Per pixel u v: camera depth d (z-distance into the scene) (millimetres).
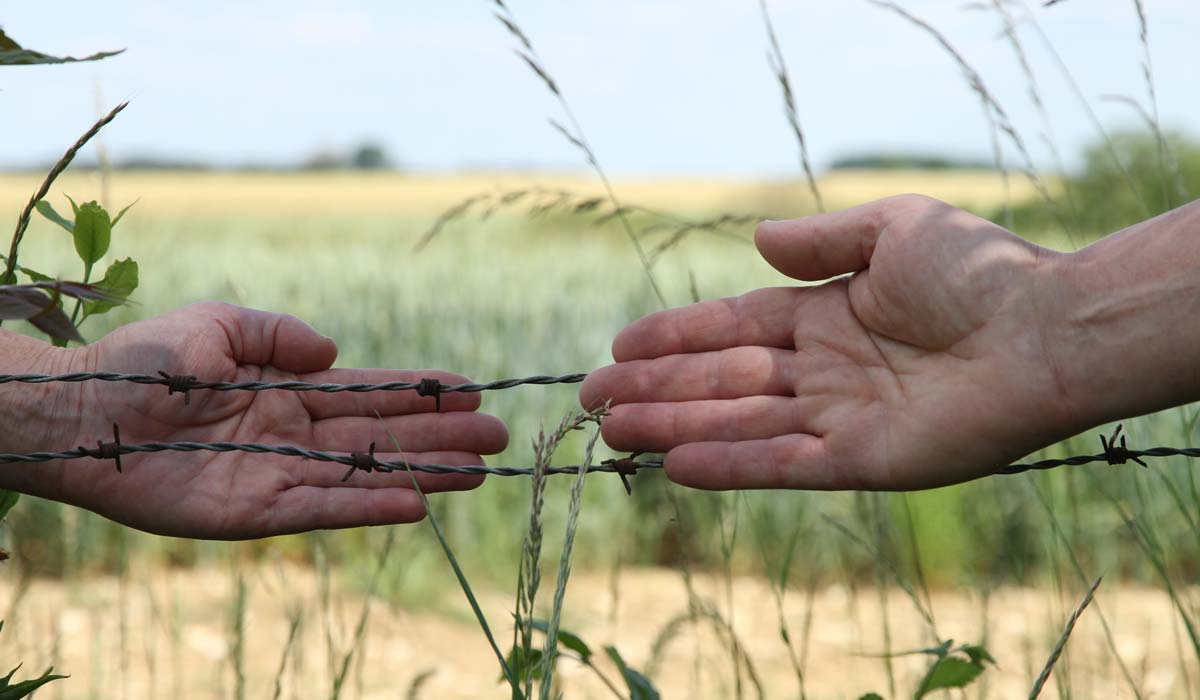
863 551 3996
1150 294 1258
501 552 4383
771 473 1452
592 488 4578
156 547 4246
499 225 10945
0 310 1066
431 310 5633
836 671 3150
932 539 3895
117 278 1486
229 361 1519
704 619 2994
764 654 3312
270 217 16375
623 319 5824
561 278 7090
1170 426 3457
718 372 1501
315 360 1557
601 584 4203
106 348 1480
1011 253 1345
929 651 1594
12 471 1479
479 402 1595
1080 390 1304
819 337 1478
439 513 4277
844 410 1439
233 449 1445
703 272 7062
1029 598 3492
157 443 1444
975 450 1373
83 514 3898
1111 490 2871
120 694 2879
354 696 2996
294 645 2523
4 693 1279
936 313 1369
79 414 1479
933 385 1387
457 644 3590
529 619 1168
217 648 3264
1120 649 3186
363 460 1464
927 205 1407
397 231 13930
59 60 1010
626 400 1532
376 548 4043
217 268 7461
